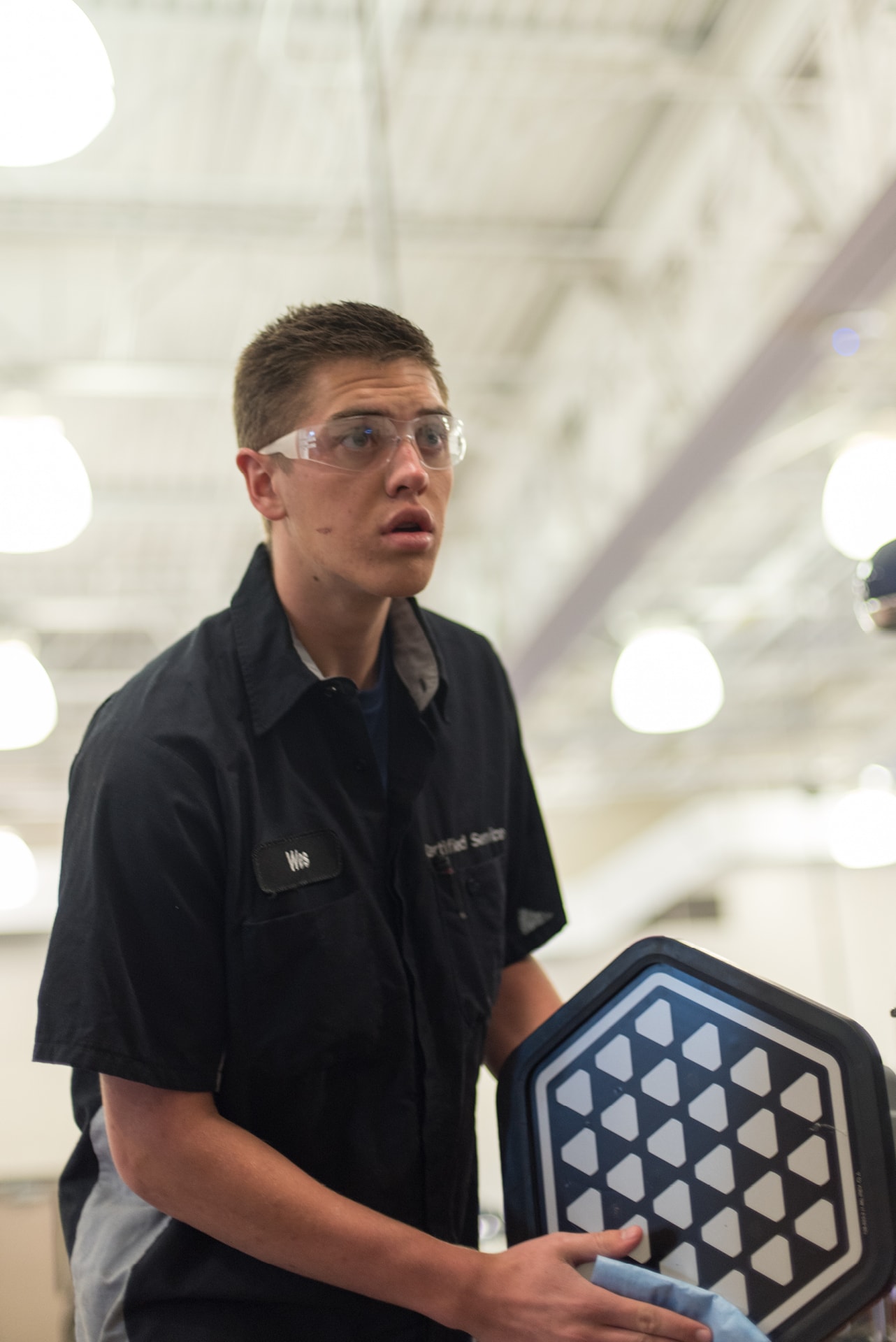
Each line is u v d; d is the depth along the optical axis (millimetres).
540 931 1581
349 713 1340
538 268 5539
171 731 1259
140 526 7551
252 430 1352
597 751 11500
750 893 10078
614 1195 1210
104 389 5746
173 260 5262
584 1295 1106
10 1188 2268
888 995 7883
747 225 4594
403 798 1377
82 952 1181
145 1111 1190
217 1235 1172
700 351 5008
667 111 4695
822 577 8117
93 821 1217
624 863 11016
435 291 5707
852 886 8266
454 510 7414
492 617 7312
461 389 6320
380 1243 1143
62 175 4742
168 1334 1223
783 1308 1101
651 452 5434
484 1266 1141
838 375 5066
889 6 3676
